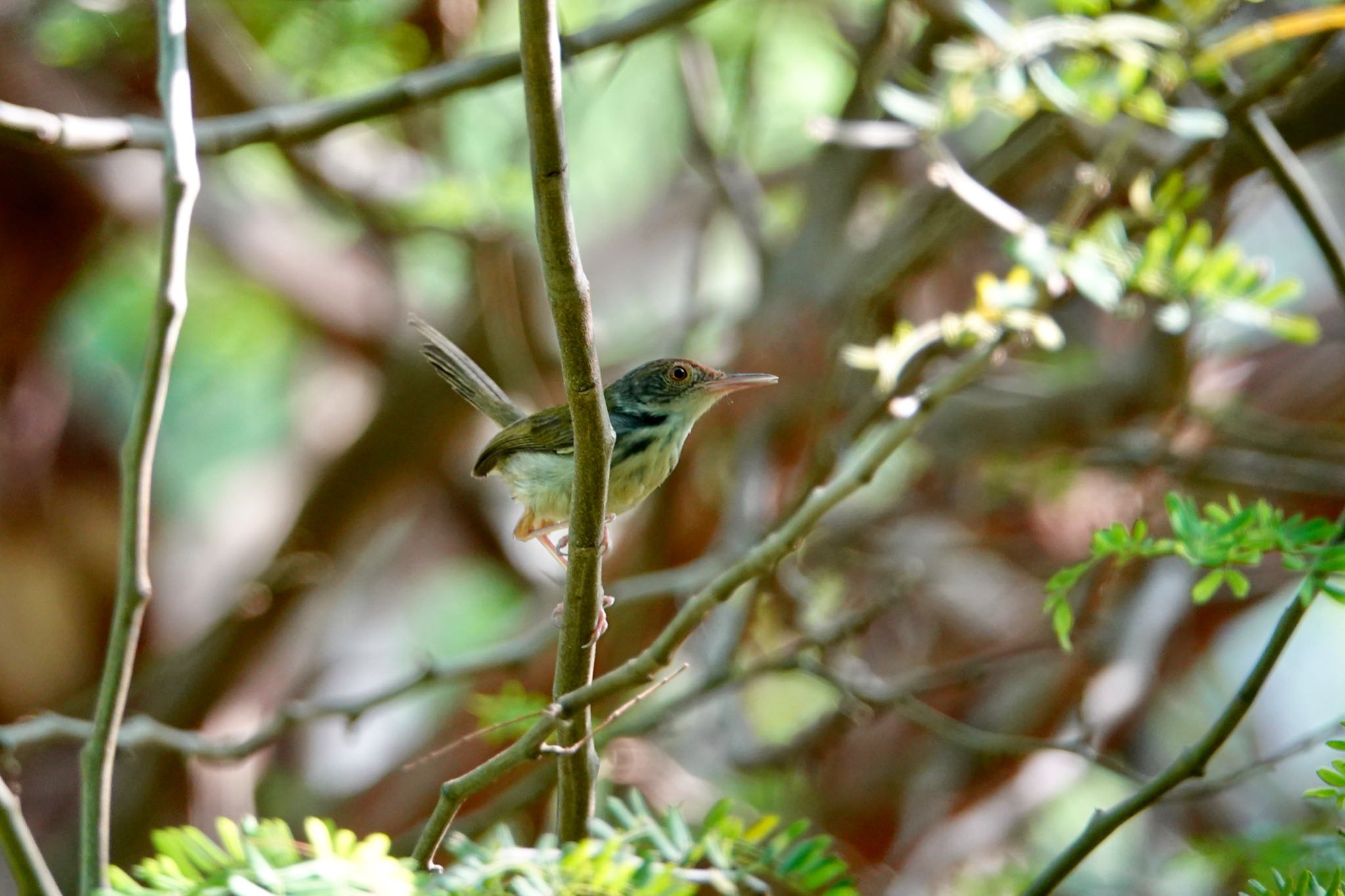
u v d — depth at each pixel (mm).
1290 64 7828
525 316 13234
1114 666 13266
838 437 9195
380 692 10055
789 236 14336
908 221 12531
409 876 4164
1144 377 12508
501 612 17062
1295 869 6664
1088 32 7547
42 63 12852
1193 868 10523
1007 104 7707
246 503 16906
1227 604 14336
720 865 4934
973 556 14625
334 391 16625
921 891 13445
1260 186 10602
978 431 13148
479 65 8141
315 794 14789
